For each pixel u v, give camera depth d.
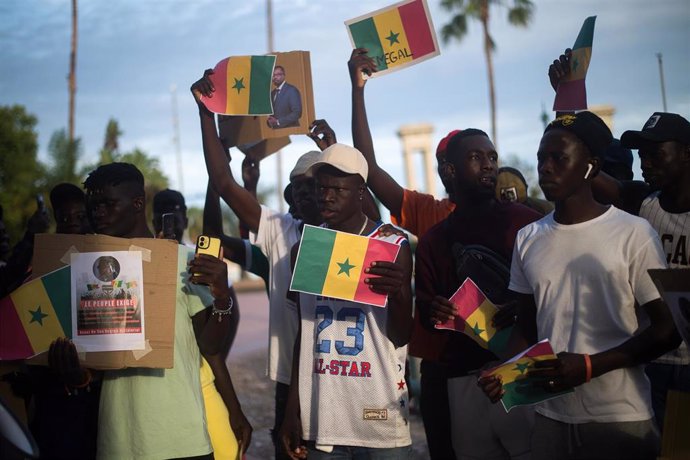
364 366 4.07
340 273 3.93
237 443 4.40
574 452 3.62
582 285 3.59
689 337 3.33
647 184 4.70
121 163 4.19
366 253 3.92
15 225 24.50
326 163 4.11
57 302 3.95
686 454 3.45
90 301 3.93
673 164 4.18
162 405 3.97
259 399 10.03
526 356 3.40
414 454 4.22
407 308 4.00
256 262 5.46
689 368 4.17
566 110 4.32
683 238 4.22
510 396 3.58
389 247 3.91
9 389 4.39
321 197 4.15
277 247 4.90
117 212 4.07
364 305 4.11
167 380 4.00
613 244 3.55
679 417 3.48
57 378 4.25
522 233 3.87
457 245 4.66
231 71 4.75
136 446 3.95
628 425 3.53
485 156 4.69
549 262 3.68
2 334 3.95
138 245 3.96
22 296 3.96
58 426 4.22
